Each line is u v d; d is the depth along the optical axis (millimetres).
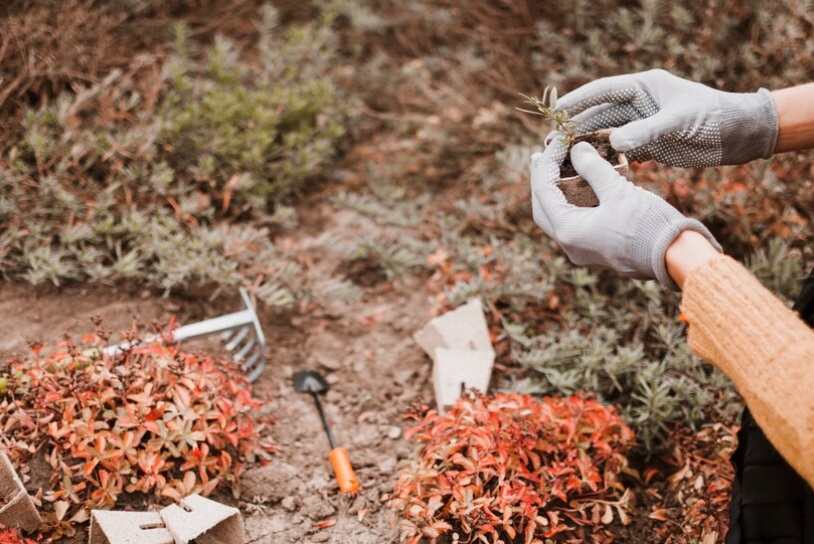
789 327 1331
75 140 3088
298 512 2377
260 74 3822
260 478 2441
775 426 1308
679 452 2434
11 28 3225
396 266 3201
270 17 3924
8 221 2863
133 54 3688
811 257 2895
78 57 3412
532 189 1770
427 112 3984
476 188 3521
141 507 2213
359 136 3936
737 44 3506
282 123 3635
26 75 3279
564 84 3568
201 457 2225
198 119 3322
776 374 1305
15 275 2824
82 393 2199
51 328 2721
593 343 2764
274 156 3428
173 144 3232
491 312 2975
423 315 3107
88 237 2887
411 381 2865
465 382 2627
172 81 3541
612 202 1608
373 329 3053
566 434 2365
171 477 2230
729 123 1732
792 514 1601
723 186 2969
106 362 2271
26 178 2924
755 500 1621
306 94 3688
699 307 1426
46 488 2180
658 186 2979
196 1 4156
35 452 2207
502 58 3939
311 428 2670
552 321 3000
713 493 2197
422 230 3426
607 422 2369
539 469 2246
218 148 3266
